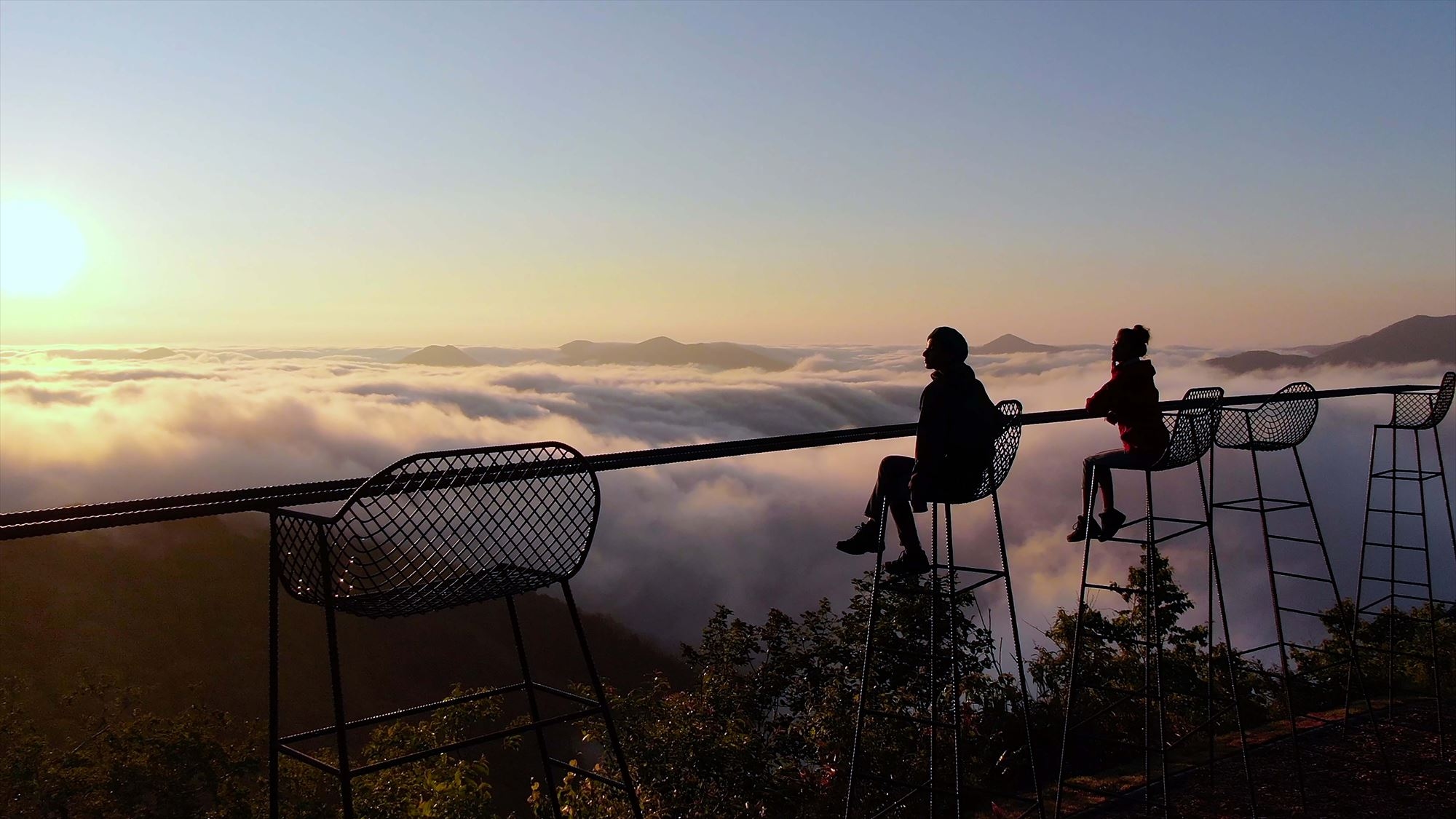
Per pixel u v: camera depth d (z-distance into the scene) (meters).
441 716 9.32
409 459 2.11
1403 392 7.41
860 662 8.88
